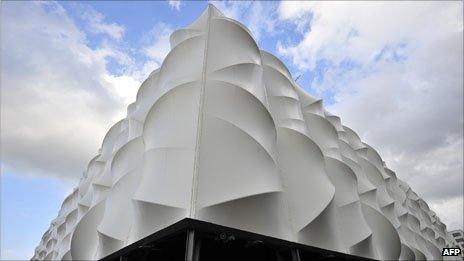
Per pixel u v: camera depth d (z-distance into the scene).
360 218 22.66
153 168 16.92
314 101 29.56
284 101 24.78
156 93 22.64
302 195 19.38
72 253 22.39
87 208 27.91
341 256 16.55
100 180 25.61
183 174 15.93
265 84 24.95
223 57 21.39
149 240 13.31
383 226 24.98
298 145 21.47
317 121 27.48
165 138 17.69
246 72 20.73
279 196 16.80
